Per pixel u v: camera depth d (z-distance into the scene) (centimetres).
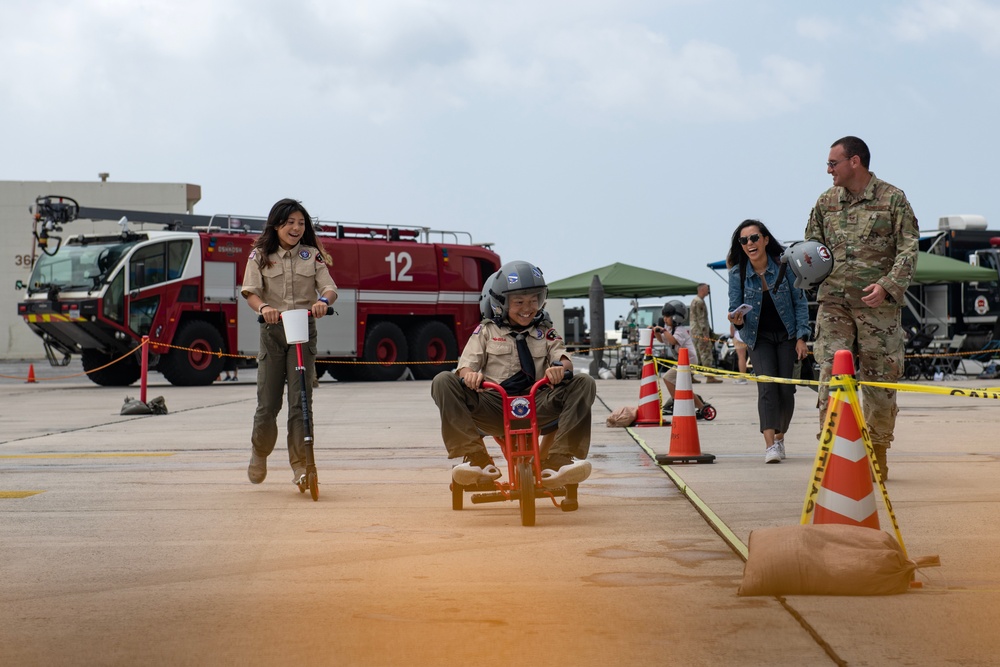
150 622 421
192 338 2542
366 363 2827
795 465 888
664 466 891
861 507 477
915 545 548
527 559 532
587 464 636
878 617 409
